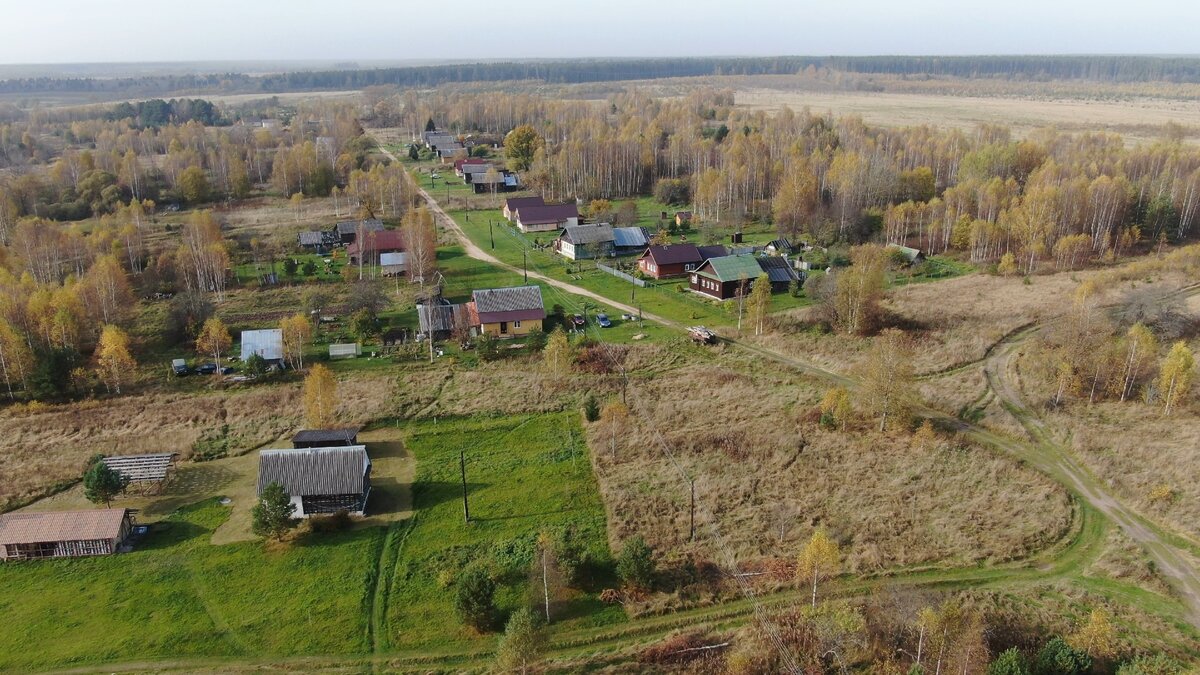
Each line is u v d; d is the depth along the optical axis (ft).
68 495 190.49
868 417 212.43
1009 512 168.55
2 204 425.69
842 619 133.18
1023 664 119.55
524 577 156.87
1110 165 472.85
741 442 203.62
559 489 188.96
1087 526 163.73
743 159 517.14
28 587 156.66
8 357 242.17
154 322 297.33
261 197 540.52
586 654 136.26
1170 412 206.49
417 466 202.49
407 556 165.27
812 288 303.27
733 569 155.22
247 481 196.34
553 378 246.06
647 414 223.10
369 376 251.60
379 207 481.87
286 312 309.63
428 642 140.97
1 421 225.76
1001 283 332.60
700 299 315.99
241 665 136.36
